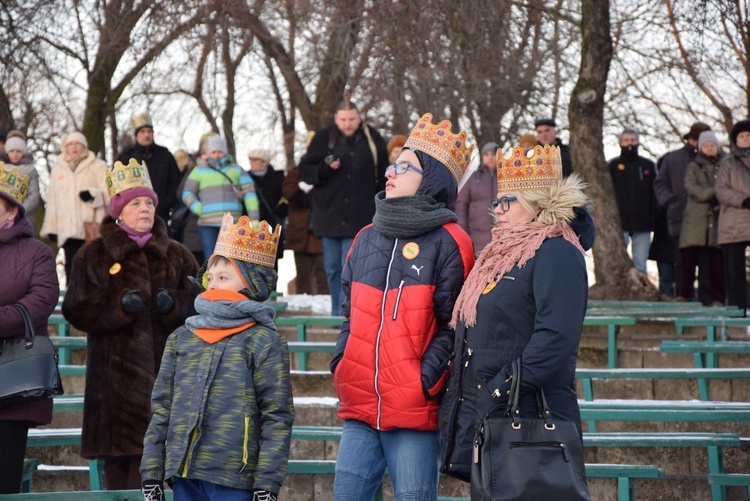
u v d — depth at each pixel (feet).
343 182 46.91
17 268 25.13
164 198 56.75
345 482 21.59
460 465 20.04
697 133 60.80
